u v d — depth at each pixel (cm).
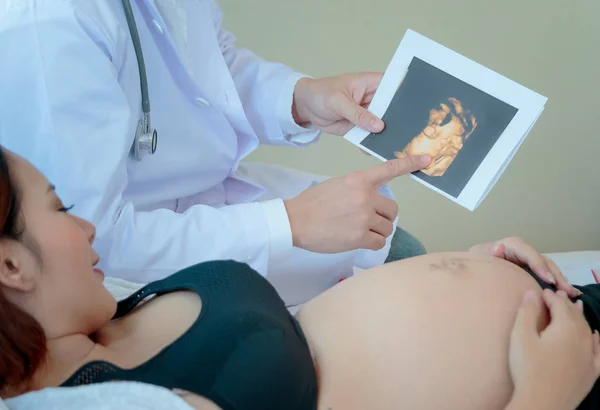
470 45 175
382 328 76
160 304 73
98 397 58
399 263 88
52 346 64
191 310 69
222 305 66
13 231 61
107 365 63
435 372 72
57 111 91
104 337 70
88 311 67
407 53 111
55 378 63
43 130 91
